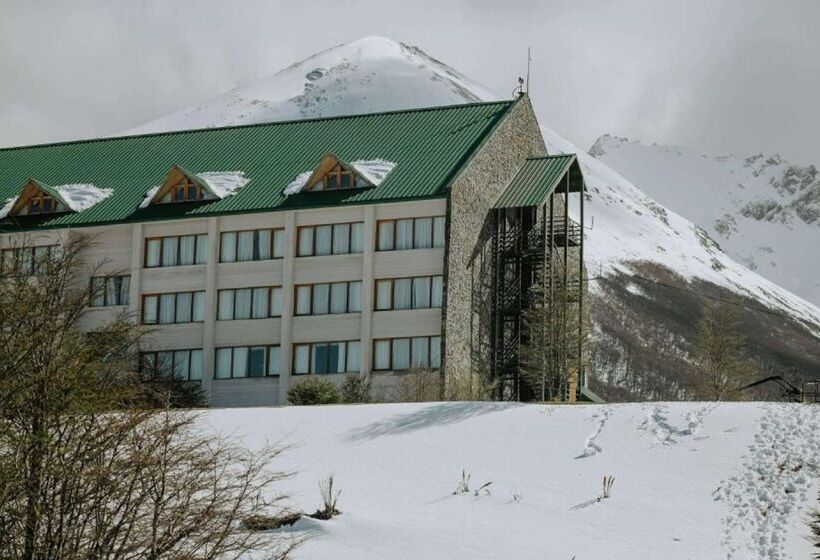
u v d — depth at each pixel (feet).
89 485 93.56
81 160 316.40
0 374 93.45
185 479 98.17
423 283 262.26
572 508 157.89
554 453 177.88
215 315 274.36
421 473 172.45
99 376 99.50
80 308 98.73
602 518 153.99
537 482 167.63
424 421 195.00
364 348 262.47
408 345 260.83
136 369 123.95
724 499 157.89
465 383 251.60
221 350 273.75
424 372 249.75
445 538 143.95
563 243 295.89
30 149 327.67
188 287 277.03
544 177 288.51
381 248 266.77
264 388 269.23
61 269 102.99
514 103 295.89
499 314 276.62
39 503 90.89
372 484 167.84
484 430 188.75
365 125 301.84
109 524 91.97
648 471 168.76
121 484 94.89
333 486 166.81
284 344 268.21
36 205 292.20
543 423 189.78
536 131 309.22
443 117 297.33
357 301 266.16
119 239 283.18
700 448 174.09
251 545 100.07
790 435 174.29
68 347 96.84
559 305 261.24
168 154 309.83
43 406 93.76
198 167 299.58
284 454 181.37
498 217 279.90
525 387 271.49
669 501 158.81
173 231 280.51
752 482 161.38
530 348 258.57
